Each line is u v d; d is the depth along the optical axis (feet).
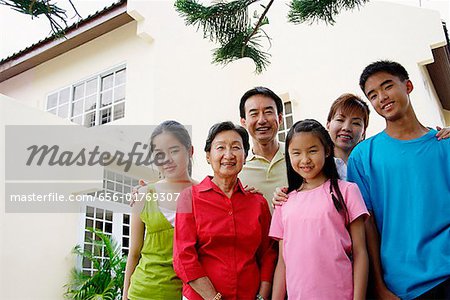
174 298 7.13
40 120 15.75
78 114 23.34
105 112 22.40
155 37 20.99
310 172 6.34
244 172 8.16
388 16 19.66
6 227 14.28
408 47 18.81
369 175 6.42
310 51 21.12
